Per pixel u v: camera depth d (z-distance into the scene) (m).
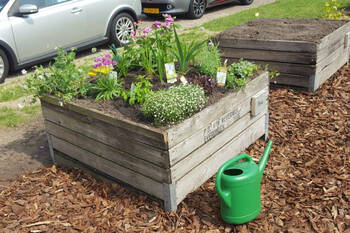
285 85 4.85
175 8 9.53
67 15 6.61
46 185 3.23
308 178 3.12
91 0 7.00
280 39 4.66
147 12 9.85
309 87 4.66
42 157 3.86
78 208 2.88
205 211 2.79
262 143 3.72
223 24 8.84
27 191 3.15
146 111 2.79
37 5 6.28
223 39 5.01
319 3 10.59
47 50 6.50
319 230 2.56
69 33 6.73
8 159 3.84
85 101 3.22
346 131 3.82
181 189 2.77
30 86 3.32
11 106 5.14
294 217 2.68
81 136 3.19
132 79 3.69
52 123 3.45
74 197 3.03
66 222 2.73
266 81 3.54
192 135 2.74
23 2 6.18
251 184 2.51
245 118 3.35
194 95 2.84
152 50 3.63
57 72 3.32
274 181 3.11
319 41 4.45
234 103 3.14
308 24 5.49
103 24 7.29
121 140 2.83
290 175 3.18
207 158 2.97
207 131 2.88
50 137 3.57
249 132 3.47
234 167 2.61
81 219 2.76
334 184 3.02
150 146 2.63
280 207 2.79
